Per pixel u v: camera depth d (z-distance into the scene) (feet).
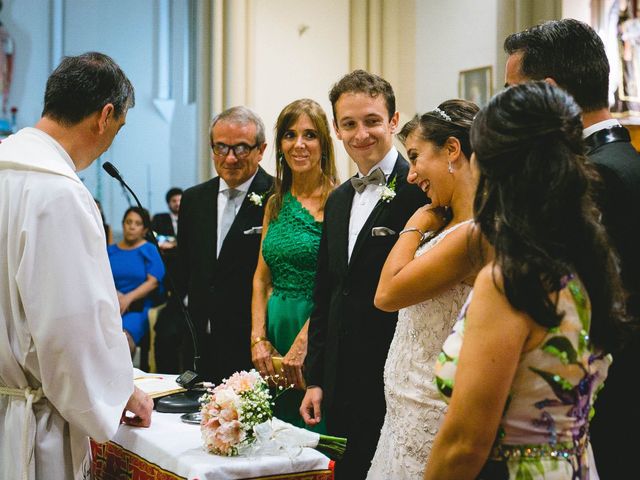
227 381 7.07
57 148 7.32
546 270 4.61
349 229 9.53
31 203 6.93
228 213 12.07
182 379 8.80
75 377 6.89
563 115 4.78
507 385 4.72
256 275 11.28
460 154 6.98
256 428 6.77
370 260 9.07
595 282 4.87
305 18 19.60
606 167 6.57
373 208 9.27
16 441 7.20
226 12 19.31
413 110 19.58
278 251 10.75
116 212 27.63
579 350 4.85
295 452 6.88
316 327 9.68
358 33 19.86
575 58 6.94
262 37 19.29
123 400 7.20
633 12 15.57
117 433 7.75
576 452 4.98
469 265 6.24
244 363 11.55
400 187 9.32
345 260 9.32
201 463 6.56
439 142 7.02
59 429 7.30
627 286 6.50
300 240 10.62
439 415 6.86
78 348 6.88
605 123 7.00
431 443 6.89
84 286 6.93
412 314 7.11
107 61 7.57
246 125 11.84
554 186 4.66
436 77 19.04
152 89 27.68
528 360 4.81
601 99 7.03
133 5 27.63
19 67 27.20
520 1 17.24
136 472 7.45
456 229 6.36
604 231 4.93
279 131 10.87
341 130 9.67
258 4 19.24
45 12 27.45
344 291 9.21
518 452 4.90
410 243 7.04
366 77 9.64
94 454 8.27
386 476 7.34
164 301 20.08
